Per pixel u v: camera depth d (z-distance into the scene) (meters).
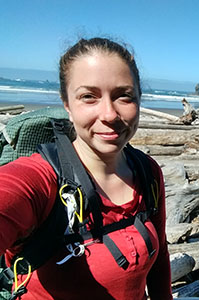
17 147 0.64
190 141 2.61
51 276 0.48
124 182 0.56
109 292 0.50
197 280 1.43
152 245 0.53
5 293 0.56
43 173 0.46
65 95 0.54
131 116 0.50
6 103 10.70
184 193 1.85
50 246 0.47
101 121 0.49
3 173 0.43
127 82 0.49
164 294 0.71
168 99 20.19
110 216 0.51
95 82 0.48
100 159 0.53
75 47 0.51
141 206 0.56
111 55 0.49
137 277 0.52
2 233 0.40
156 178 0.62
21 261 0.48
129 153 0.61
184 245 1.52
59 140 0.51
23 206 0.42
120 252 0.49
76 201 0.47
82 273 0.48
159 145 2.58
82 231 0.48
